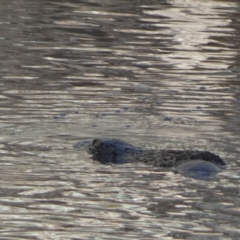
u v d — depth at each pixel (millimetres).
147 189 26188
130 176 27594
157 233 22250
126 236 21984
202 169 28250
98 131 33031
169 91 41125
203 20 64000
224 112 37000
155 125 34344
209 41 55844
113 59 48906
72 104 37500
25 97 38438
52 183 26438
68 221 23047
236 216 23750
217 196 25594
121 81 43062
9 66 45625
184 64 48281
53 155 29578
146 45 53531
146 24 61250
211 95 40500
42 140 31453
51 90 40219
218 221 23297
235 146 31344
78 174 27562
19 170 27703
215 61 49531
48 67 45906
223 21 63969
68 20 61656
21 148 30297
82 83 42188
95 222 23000
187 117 35906
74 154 29875
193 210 24203
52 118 34906
